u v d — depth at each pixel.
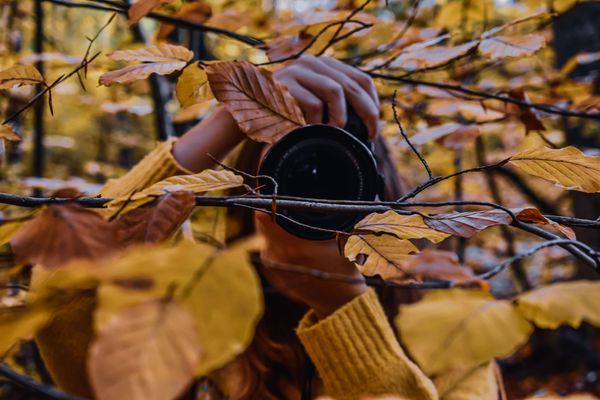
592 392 3.66
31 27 2.80
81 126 4.32
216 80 0.67
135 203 0.49
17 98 2.13
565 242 0.53
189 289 0.27
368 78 0.88
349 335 0.88
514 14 1.88
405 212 0.56
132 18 0.89
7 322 0.29
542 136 1.27
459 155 2.56
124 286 0.27
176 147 0.94
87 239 0.35
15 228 0.44
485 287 0.47
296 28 1.09
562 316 0.33
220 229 1.29
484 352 0.32
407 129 1.50
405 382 0.87
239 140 0.97
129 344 0.25
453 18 1.52
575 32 2.69
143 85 2.33
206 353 0.26
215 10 2.02
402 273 0.54
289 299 1.16
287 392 1.17
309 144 0.70
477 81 1.53
